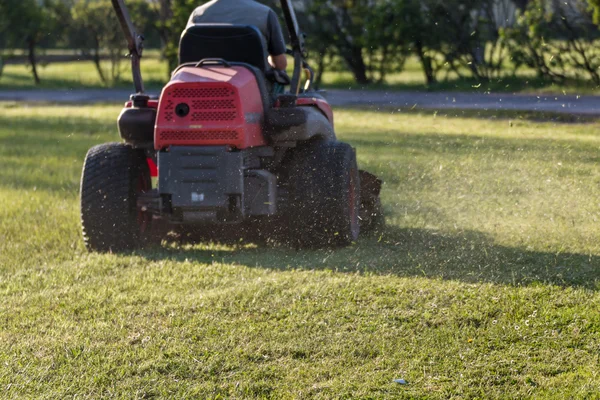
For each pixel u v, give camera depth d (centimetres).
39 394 558
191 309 708
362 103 2836
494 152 1520
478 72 3391
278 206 936
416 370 584
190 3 3825
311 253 917
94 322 688
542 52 3012
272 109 925
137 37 998
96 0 4397
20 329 674
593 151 1490
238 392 554
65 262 888
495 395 546
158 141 881
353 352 612
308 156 950
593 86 2825
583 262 825
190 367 592
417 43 3441
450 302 708
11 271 858
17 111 2955
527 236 941
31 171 1559
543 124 2047
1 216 1128
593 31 2952
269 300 725
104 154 948
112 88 4041
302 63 1104
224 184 875
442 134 1889
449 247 910
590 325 649
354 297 724
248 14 1012
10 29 4547
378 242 956
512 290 734
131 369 589
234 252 929
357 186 987
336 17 3669
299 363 598
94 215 928
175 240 1001
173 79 883
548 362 593
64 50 7100
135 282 797
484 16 3412
